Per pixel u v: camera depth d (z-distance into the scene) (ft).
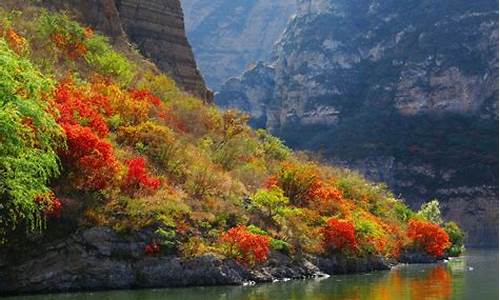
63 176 106.63
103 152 109.50
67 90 123.34
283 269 124.06
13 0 179.52
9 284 97.04
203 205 123.95
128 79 172.76
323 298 92.38
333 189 168.35
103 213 106.93
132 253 106.11
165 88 189.67
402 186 527.81
